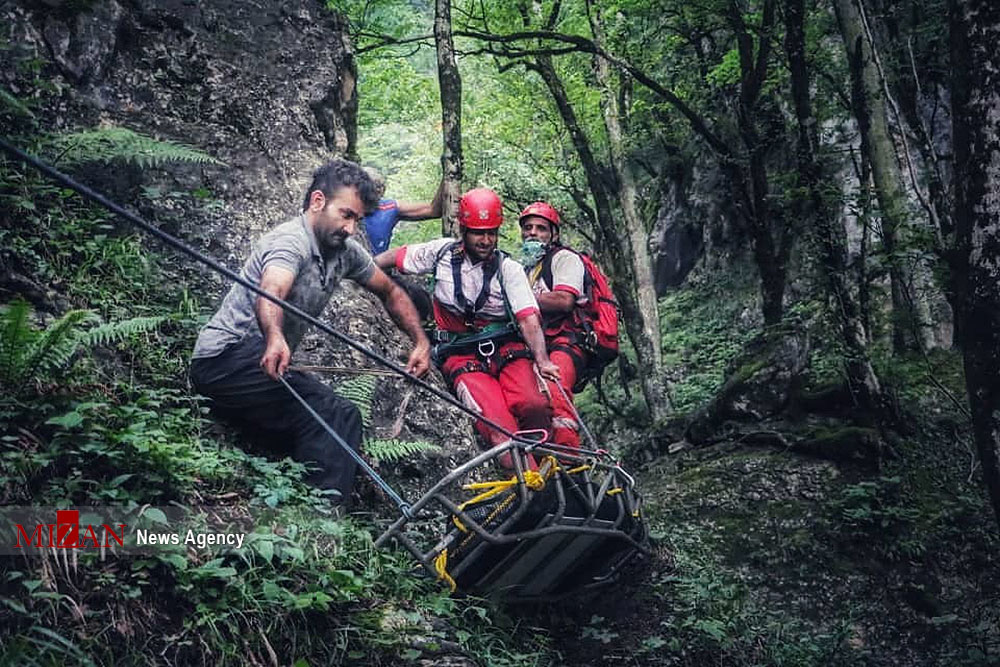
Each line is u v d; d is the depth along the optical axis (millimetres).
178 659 3410
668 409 11930
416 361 4664
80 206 5312
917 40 11312
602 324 5777
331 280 4430
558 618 5238
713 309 15125
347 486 4449
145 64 6344
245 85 6680
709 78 10953
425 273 5156
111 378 4461
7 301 4449
